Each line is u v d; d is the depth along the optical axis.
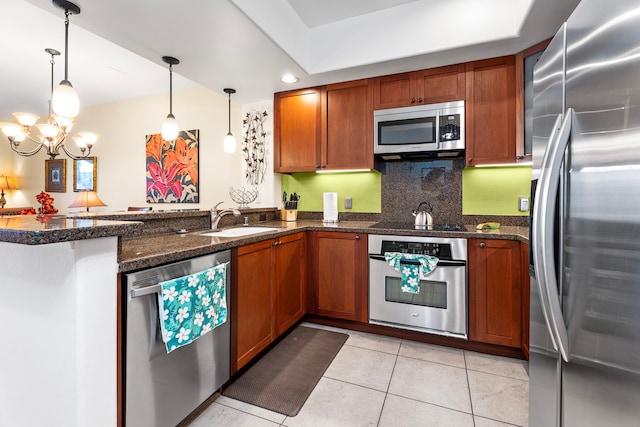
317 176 3.25
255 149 3.28
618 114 0.69
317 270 2.58
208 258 1.50
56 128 2.97
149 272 1.20
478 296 2.11
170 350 1.22
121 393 1.12
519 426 1.42
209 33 1.95
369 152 2.65
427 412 1.53
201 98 3.85
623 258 0.68
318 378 1.82
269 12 2.00
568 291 0.88
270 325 2.08
